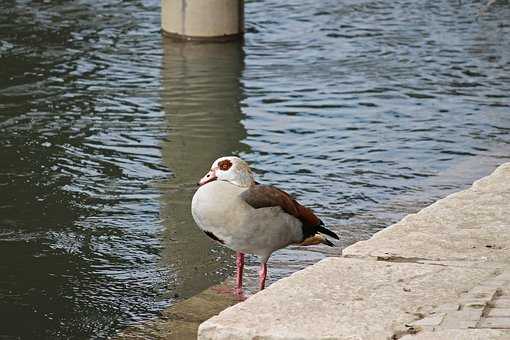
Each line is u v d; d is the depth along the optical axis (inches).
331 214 535.8
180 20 1017.5
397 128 705.6
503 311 308.0
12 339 401.7
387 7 1175.6
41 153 652.1
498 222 399.5
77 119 732.7
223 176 392.8
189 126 718.5
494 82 832.3
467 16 1115.9
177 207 554.3
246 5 1202.6
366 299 324.5
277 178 604.1
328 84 834.8
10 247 498.6
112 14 1143.0
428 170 613.6
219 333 306.8
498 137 680.4
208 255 482.3
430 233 389.1
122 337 395.5
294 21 1112.2
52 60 924.6
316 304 321.1
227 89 824.9
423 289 331.3
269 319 311.0
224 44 1006.4
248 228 389.7
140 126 717.3
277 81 850.1
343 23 1095.0
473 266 352.2
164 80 856.9
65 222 532.4
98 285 452.4
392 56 935.0
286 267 456.4
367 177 601.9
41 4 1186.6
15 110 755.4
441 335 291.0
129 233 516.1
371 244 377.4
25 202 562.9
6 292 446.6
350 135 690.8
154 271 466.6
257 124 722.8
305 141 679.1
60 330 408.8
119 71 888.3
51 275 465.1
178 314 409.7
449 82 834.8
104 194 576.7
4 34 1031.6
